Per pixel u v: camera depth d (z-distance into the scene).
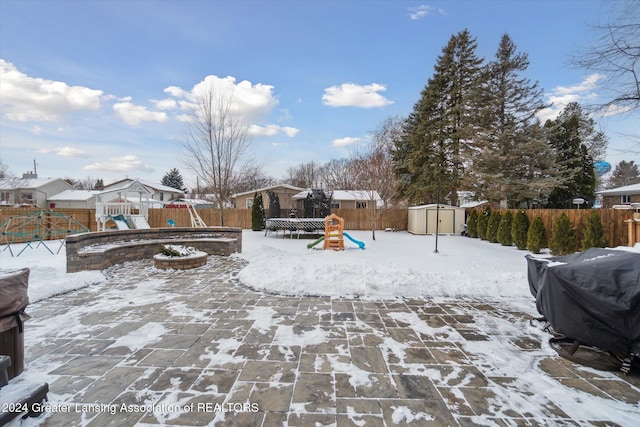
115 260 6.76
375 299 4.59
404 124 22.66
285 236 14.76
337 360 2.71
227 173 13.95
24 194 26.77
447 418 1.94
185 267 6.51
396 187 18.73
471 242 12.24
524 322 3.71
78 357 2.70
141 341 3.05
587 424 1.91
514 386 2.33
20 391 1.93
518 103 16.95
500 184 16.70
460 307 4.27
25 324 3.46
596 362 2.64
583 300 2.64
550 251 9.04
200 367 2.55
